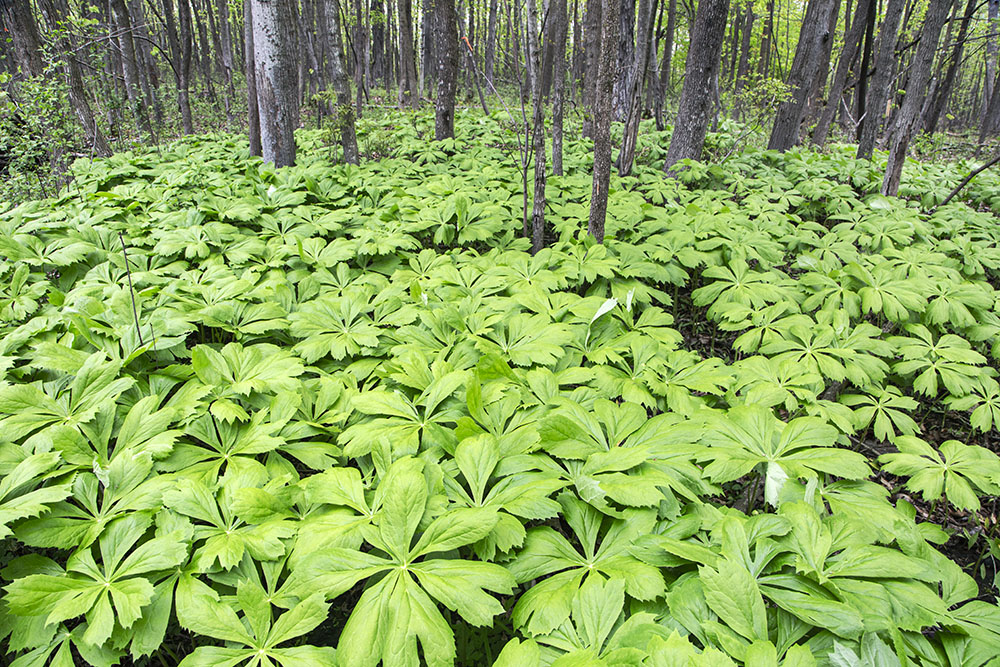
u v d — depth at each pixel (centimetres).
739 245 446
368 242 428
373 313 324
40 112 742
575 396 256
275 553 166
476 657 187
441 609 189
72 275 373
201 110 1634
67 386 240
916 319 382
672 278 422
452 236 471
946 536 199
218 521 179
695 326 458
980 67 2905
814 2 930
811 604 148
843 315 339
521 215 539
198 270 367
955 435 346
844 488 210
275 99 686
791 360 296
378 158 934
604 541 177
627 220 511
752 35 2617
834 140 1519
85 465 193
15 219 427
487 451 197
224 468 214
